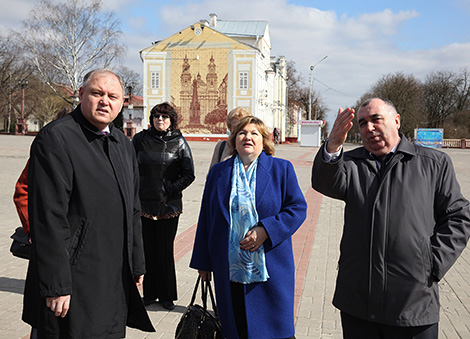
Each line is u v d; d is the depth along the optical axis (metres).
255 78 46.09
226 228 3.04
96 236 2.57
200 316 3.06
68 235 2.50
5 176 14.38
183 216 9.29
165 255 4.55
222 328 3.01
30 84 60.59
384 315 2.59
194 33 46.38
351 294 2.68
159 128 4.53
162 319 4.34
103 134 2.70
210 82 46.53
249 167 3.19
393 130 2.72
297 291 5.12
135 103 64.38
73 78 39.44
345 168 2.77
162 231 4.55
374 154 2.79
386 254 2.59
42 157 2.49
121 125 36.72
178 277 5.55
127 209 2.72
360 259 2.66
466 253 7.05
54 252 2.40
